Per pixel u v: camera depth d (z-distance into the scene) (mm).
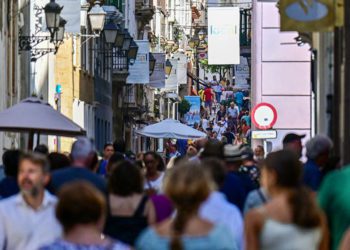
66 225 15070
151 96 114250
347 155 27078
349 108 27156
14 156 23234
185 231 15789
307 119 58406
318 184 24312
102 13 64125
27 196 19250
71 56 73188
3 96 52375
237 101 127312
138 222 21141
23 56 59594
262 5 59000
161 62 99438
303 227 16109
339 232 17609
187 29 171375
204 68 167500
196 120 134750
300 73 58625
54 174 23031
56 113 31047
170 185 15930
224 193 24047
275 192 17484
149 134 69562
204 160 22109
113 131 95500
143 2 109375
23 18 58969
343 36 28188
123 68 88938
